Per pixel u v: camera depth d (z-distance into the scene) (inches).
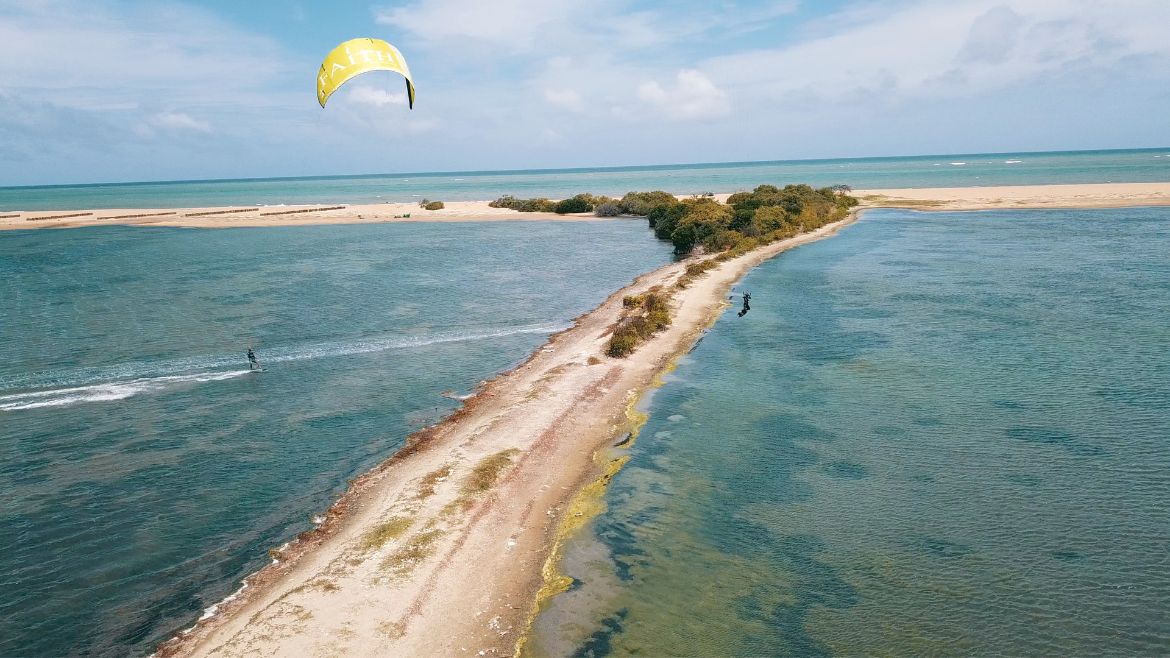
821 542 767.1
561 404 1179.9
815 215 3873.0
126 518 847.1
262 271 2753.4
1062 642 601.3
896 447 999.0
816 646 599.2
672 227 3656.5
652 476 927.7
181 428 1135.6
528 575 704.4
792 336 1588.3
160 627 637.3
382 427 1120.2
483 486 882.1
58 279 2605.8
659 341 1565.0
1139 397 1130.7
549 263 2883.9
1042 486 871.7
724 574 709.9
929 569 712.4
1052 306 1737.2
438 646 595.8
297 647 591.5
